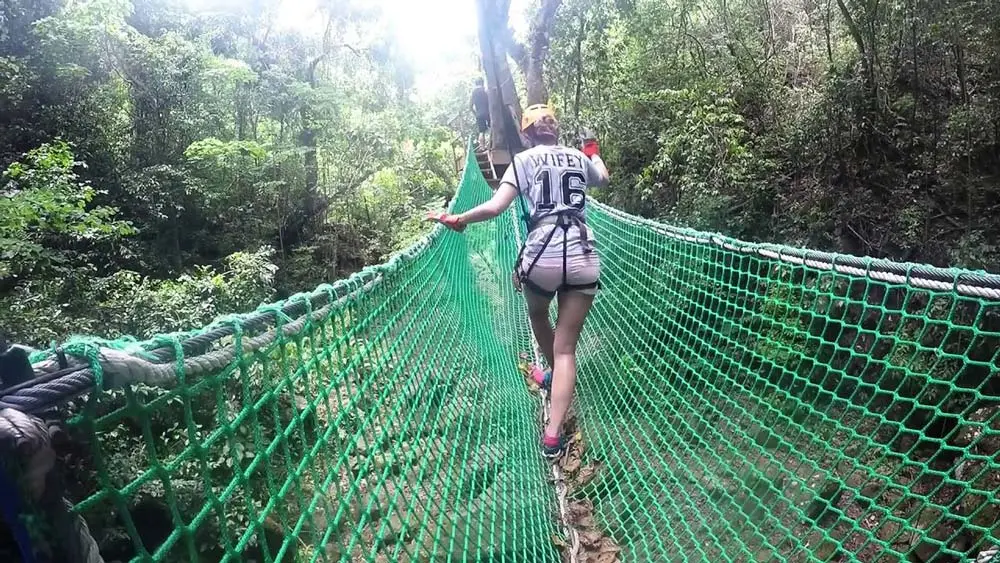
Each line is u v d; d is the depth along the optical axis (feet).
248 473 3.46
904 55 24.38
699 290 11.63
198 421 14.49
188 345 3.12
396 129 57.16
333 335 5.21
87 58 35.09
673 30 34.91
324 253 50.78
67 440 2.30
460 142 73.20
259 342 3.86
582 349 16.52
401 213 54.08
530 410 13.07
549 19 37.32
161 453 14.53
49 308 21.68
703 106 28.81
